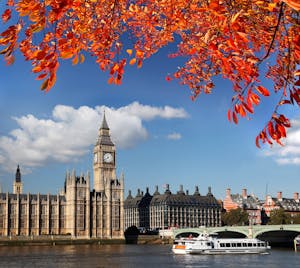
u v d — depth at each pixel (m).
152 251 142.75
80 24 12.28
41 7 9.66
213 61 14.41
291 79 10.20
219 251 128.62
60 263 94.94
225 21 9.66
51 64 9.88
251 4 10.37
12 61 10.09
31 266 88.38
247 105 10.20
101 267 86.75
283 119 9.92
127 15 13.13
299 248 134.00
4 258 109.44
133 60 11.96
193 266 89.44
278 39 11.26
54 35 10.29
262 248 131.38
